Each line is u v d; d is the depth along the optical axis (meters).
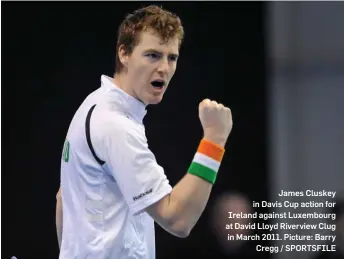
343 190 18.23
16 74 16.27
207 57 16.91
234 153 16.92
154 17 7.02
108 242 6.91
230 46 16.98
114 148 6.69
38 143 16.23
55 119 16.31
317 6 18.52
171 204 6.50
